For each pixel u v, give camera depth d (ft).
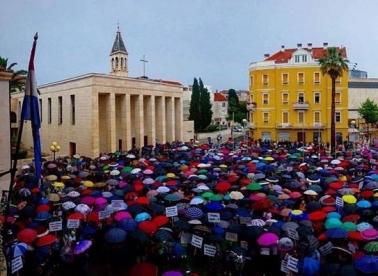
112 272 50.90
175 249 48.34
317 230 54.19
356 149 167.94
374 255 41.47
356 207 60.85
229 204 65.16
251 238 49.29
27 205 62.80
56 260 48.65
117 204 61.67
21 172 111.96
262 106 247.50
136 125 185.37
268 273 47.96
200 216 56.85
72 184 83.76
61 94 183.42
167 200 67.72
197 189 74.13
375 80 333.21
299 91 240.73
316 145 193.36
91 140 161.48
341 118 236.63
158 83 197.77
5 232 36.58
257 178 86.79
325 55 187.21
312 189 73.92
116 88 170.30
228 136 306.55
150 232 51.16
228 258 48.16
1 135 66.13
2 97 66.13
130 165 107.34
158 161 114.73
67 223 55.26
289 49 258.57
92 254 54.13
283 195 69.97
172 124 212.23
